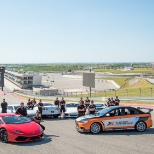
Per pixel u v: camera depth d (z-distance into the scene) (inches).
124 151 405.1
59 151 406.0
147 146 438.0
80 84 4958.2
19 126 477.1
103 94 2534.5
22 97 2807.6
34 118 560.1
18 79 4923.7
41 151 406.3
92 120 560.1
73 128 640.4
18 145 448.1
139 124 581.6
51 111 850.1
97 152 398.9
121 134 550.9
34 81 4795.8
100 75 5959.6
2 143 465.1
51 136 531.5
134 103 1535.4
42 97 2615.7
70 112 866.1
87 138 509.4
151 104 1432.1
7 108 848.9
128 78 5103.3
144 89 2508.6
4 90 4109.3
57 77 6983.3
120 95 2249.0
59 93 3395.7
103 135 540.4
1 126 479.2
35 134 469.1
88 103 919.7
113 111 576.1
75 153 393.7
